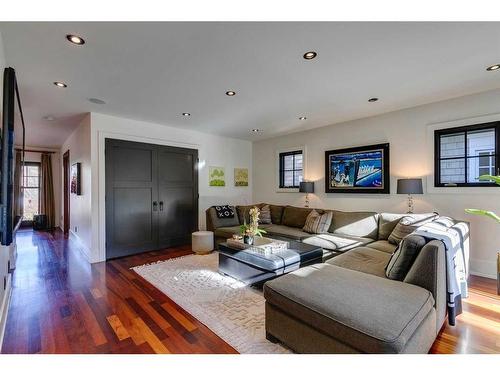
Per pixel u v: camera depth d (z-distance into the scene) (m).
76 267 3.55
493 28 1.85
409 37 1.97
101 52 2.17
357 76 2.68
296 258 2.76
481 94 3.12
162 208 4.66
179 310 2.29
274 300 1.71
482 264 3.11
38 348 1.75
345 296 1.54
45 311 2.27
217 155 5.62
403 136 3.79
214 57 2.27
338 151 4.56
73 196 5.22
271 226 4.71
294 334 1.61
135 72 2.55
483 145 3.13
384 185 3.96
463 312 2.21
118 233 4.09
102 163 3.94
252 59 2.31
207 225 4.89
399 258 1.92
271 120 4.39
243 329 1.98
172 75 2.63
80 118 4.20
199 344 1.80
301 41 2.03
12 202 1.94
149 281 2.99
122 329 1.99
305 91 3.08
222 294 2.61
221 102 3.46
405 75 2.65
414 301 1.49
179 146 4.93
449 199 3.36
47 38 1.95
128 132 4.23
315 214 4.23
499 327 1.97
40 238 5.59
